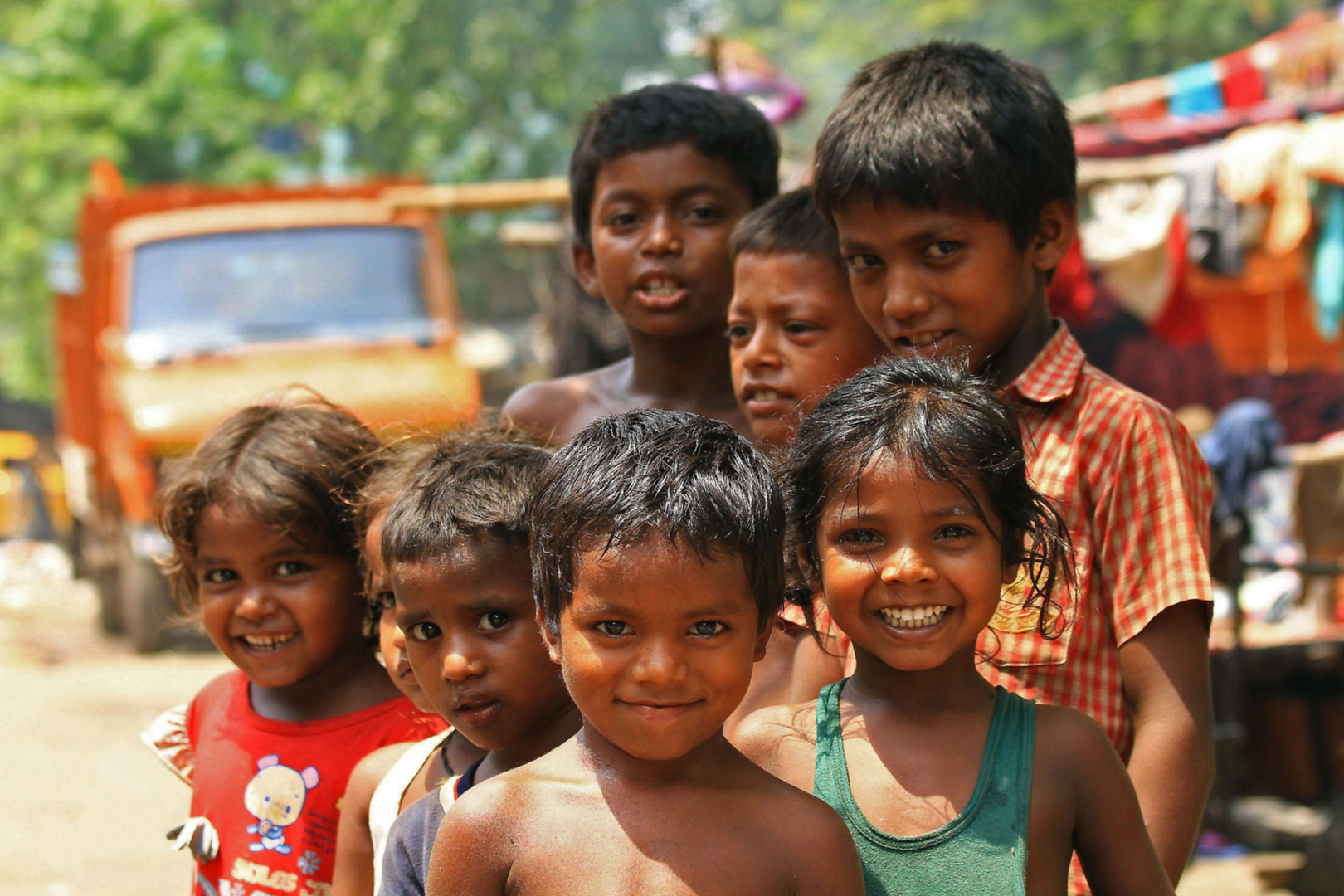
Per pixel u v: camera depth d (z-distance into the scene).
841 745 1.69
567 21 19.73
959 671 1.67
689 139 2.55
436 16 18.77
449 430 2.22
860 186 1.98
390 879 1.71
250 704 2.30
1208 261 5.89
